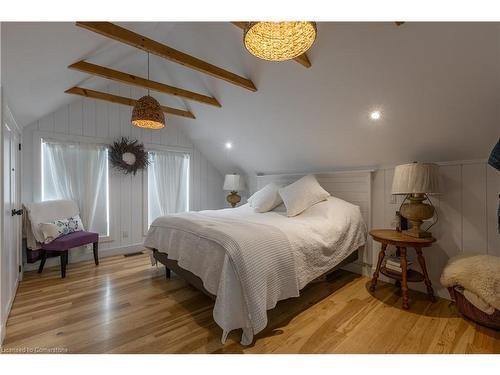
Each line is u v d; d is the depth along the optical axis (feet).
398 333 5.79
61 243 9.24
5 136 5.94
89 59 7.99
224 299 5.20
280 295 5.84
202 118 13.10
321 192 9.63
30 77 6.58
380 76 6.80
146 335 5.67
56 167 10.87
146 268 10.43
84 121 11.71
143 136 13.76
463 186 7.50
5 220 5.87
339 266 8.14
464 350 5.18
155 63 11.18
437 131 7.32
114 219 12.71
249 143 12.90
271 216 9.29
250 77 9.07
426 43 5.65
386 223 9.36
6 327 5.92
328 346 5.31
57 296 7.66
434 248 8.04
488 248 7.07
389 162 9.24
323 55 7.06
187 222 7.72
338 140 9.61
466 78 5.83
